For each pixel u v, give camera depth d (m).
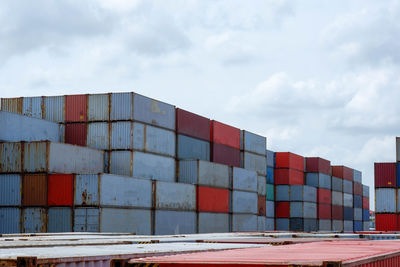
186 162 52.19
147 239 19.44
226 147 61.34
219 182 55.97
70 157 42.12
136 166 46.34
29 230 39.69
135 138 46.44
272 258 7.38
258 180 69.56
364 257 8.15
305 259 7.20
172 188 47.94
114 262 7.11
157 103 49.81
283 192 81.94
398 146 54.00
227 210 57.28
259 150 70.56
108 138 46.72
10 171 40.44
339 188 97.06
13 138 42.91
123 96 46.66
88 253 10.14
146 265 7.09
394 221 53.31
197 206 51.56
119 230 41.22
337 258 7.59
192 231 50.56
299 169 85.88
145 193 44.62
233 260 7.08
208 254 8.41
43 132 46.03
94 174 39.47
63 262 8.84
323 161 90.62
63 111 48.34
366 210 116.81
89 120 47.50
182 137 53.41
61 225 39.47
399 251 10.62
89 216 39.25
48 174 39.81
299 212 80.62
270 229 80.19
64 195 39.66
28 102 49.28
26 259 7.93
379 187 54.22
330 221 91.81
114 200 40.81
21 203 40.09
